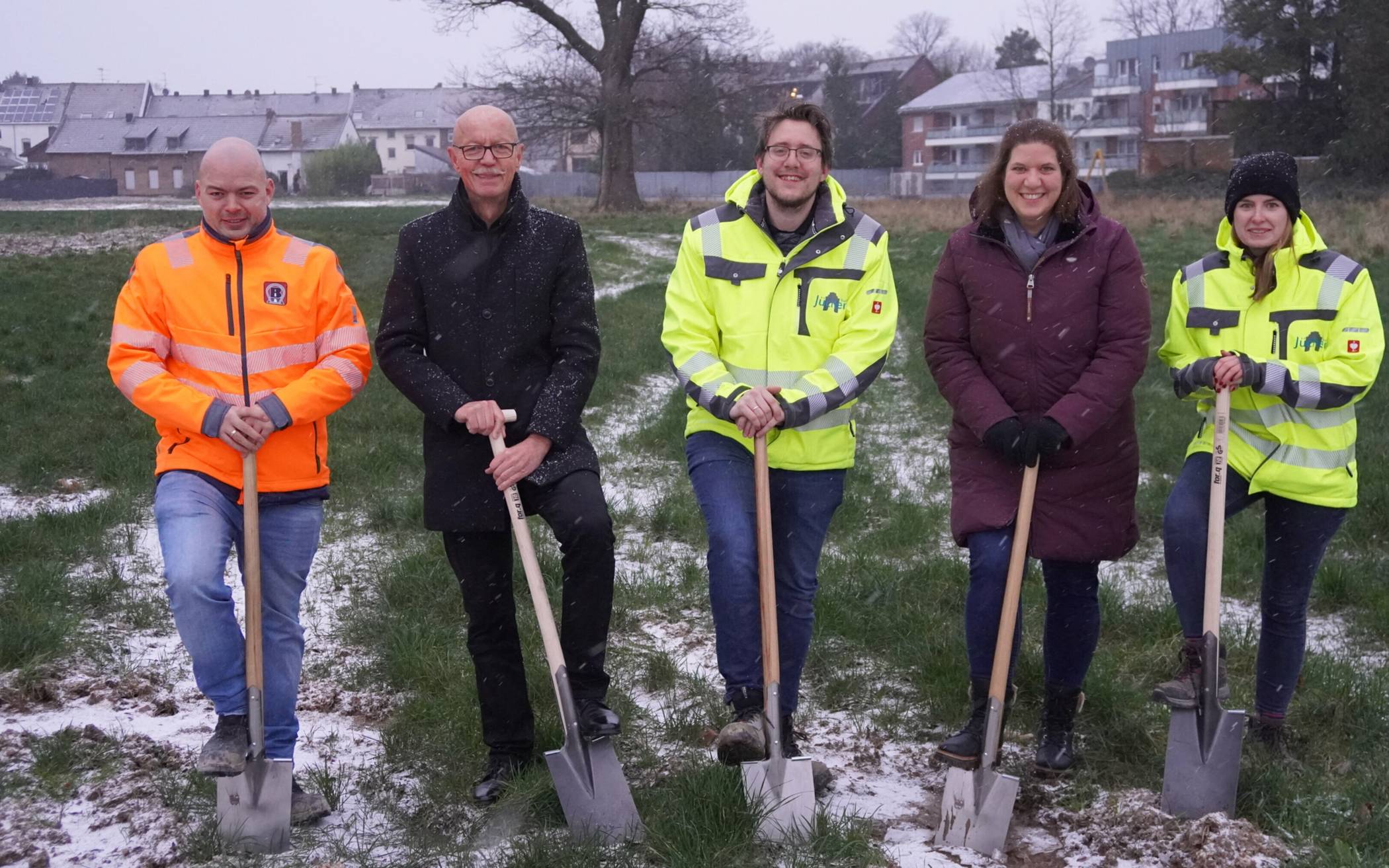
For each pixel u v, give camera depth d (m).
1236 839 3.46
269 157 102.25
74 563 6.34
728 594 3.91
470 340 3.89
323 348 3.85
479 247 3.87
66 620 5.33
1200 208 36.59
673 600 6.11
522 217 3.89
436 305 3.90
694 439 4.12
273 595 3.81
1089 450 4.02
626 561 6.77
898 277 20.98
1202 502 4.18
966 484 4.12
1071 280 3.98
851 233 4.05
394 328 3.93
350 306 3.90
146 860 3.46
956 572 6.27
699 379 3.91
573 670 3.80
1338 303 4.16
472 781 4.02
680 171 74.12
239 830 3.54
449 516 3.86
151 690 4.80
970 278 4.08
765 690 3.73
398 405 10.31
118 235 27.52
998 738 3.74
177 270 3.75
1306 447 4.16
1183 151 58.22
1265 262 4.20
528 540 3.70
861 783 4.14
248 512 3.59
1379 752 4.28
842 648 5.41
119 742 4.23
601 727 3.63
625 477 8.66
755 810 3.62
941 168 82.00
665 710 4.73
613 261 24.48
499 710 3.97
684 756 4.29
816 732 4.63
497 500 3.87
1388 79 46.56
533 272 3.89
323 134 103.88
